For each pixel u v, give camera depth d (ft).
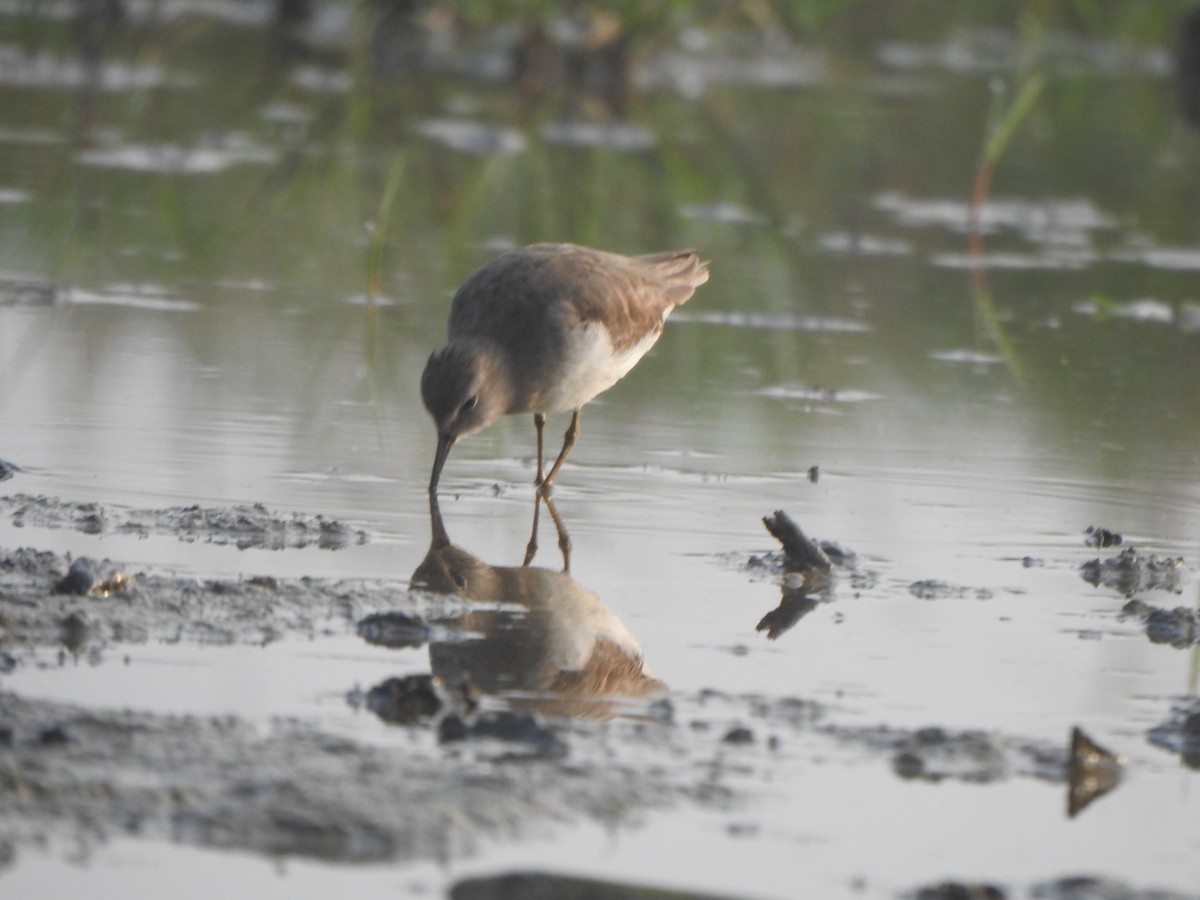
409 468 38.60
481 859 20.08
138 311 50.88
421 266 58.54
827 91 95.09
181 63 92.79
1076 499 37.78
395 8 93.09
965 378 48.49
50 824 20.26
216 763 21.95
